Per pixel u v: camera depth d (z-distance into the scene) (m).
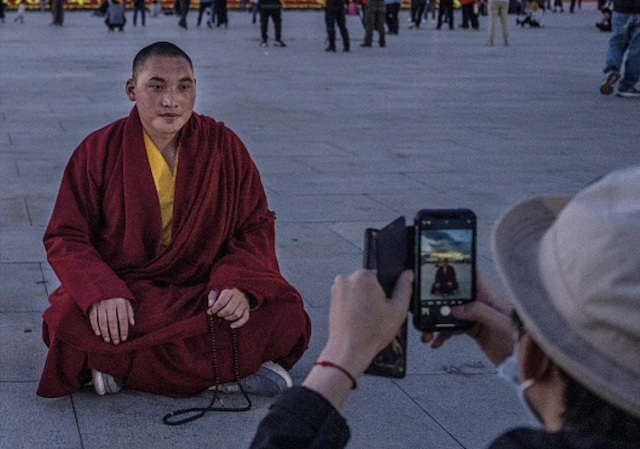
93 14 40.84
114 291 4.42
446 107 14.31
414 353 5.11
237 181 4.73
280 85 16.80
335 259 6.64
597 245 1.23
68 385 4.54
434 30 33.25
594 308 1.23
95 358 4.48
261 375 4.57
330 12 23.88
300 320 4.67
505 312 1.73
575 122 12.98
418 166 9.88
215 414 4.45
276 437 1.51
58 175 9.05
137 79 4.54
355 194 8.57
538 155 10.60
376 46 26.00
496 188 8.94
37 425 4.33
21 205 7.91
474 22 33.47
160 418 4.41
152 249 4.66
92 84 16.42
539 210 1.48
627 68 15.45
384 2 25.61
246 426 4.34
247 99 14.83
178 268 4.67
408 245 1.71
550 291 1.31
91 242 4.67
